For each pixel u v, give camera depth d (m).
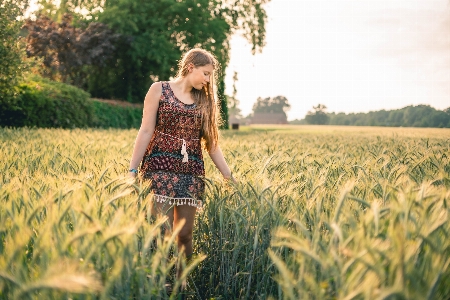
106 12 33.56
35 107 20.61
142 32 34.78
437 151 6.41
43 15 33.00
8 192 2.71
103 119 28.61
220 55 35.97
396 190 2.65
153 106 3.54
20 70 18.44
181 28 34.69
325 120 143.50
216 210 3.39
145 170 3.56
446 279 1.83
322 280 1.93
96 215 2.26
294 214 2.73
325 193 2.99
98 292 1.94
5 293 1.77
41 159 4.73
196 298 3.38
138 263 2.21
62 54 32.16
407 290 1.50
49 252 1.94
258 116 149.88
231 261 3.24
